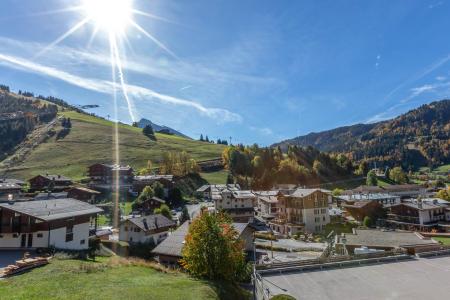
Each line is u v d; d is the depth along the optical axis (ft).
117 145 650.02
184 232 179.83
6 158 560.61
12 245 144.15
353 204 362.53
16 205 150.41
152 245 208.85
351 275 94.22
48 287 86.33
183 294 90.89
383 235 174.19
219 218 121.19
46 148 601.21
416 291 80.69
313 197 315.78
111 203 362.74
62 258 124.06
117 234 242.58
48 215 148.87
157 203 338.75
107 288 89.15
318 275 94.63
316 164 643.86
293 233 299.79
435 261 108.88
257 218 368.68
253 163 611.47
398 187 510.58
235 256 118.93
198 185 496.23
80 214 165.99
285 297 70.38
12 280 91.61
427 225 289.12
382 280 89.30
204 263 113.09
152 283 97.66
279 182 579.48
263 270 97.91
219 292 99.91
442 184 636.07
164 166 508.94
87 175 488.44
